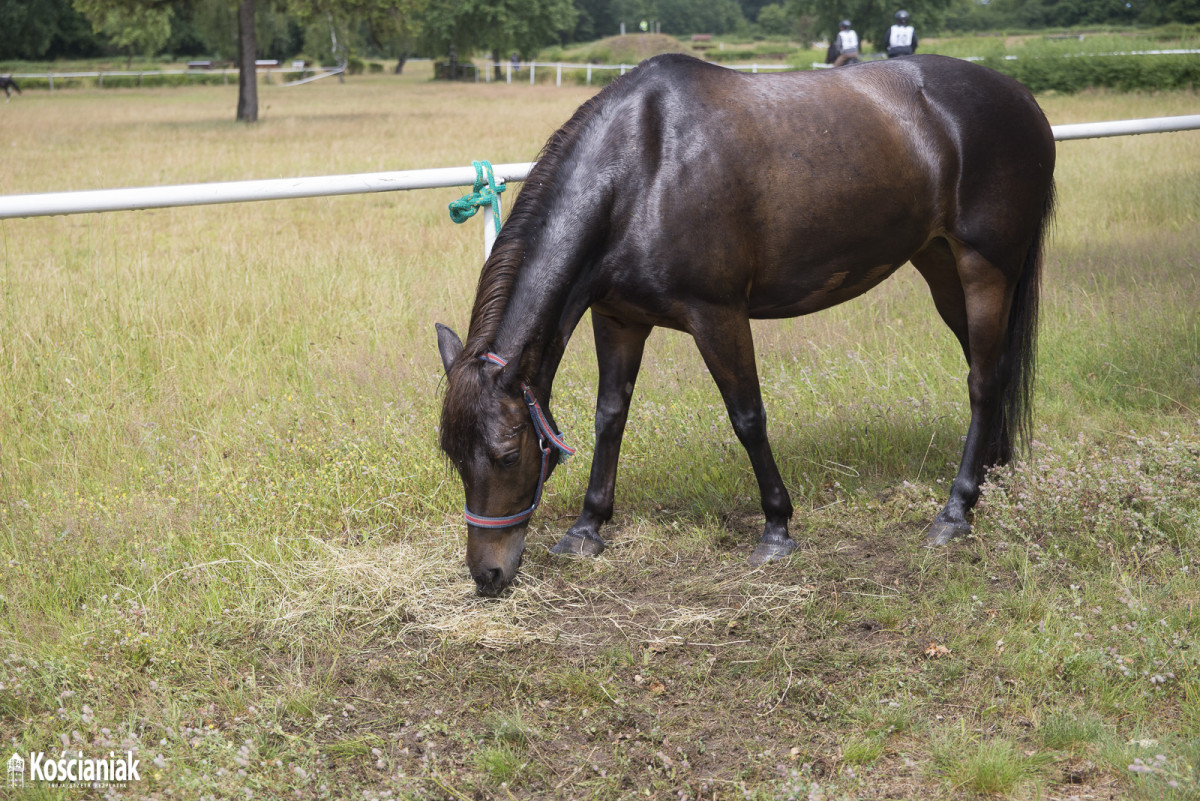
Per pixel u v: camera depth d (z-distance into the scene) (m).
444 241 8.73
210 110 30.22
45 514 3.85
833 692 2.89
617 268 3.31
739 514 4.17
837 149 3.51
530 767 2.62
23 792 2.53
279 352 5.72
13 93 43.94
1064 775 2.50
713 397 5.16
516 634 3.28
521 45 55.09
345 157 15.45
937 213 3.81
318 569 3.64
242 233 9.44
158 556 3.66
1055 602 3.28
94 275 6.77
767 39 107.75
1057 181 10.81
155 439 4.48
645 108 3.31
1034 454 4.34
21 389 4.97
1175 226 8.47
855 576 3.59
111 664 3.06
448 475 4.24
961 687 2.91
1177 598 3.26
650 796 2.49
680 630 3.30
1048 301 6.48
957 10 102.69
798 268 3.61
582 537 3.86
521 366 2.96
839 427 4.75
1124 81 22.25
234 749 2.65
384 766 2.63
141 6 30.78
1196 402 4.94
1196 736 2.58
